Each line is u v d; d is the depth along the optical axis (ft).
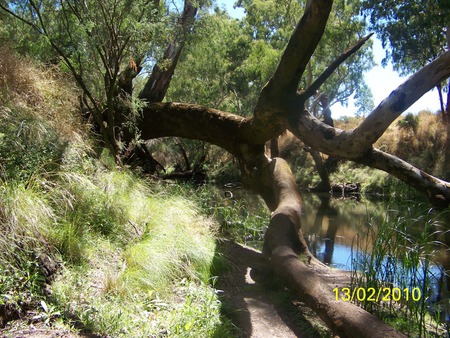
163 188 28.37
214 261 18.65
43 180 16.76
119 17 24.36
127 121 31.32
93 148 26.50
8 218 13.28
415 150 68.13
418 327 14.14
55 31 26.94
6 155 16.57
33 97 22.88
